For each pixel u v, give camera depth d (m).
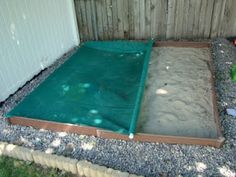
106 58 4.70
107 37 5.51
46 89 3.90
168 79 3.98
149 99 3.59
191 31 5.12
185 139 2.83
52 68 4.62
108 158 2.76
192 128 3.07
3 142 3.01
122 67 4.38
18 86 4.05
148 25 5.20
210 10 4.84
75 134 3.11
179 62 4.41
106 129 3.00
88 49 5.04
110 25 5.35
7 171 2.77
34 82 4.23
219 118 3.15
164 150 2.81
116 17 5.23
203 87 3.75
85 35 5.57
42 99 3.69
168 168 2.61
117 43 5.04
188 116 3.25
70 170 2.71
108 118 3.24
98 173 2.57
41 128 3.25
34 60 4.31
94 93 3.75
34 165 2.82
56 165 2.75
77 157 2.80
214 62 4.34
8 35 3.72
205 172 2.56
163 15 5.03
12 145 2.93
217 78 3.92
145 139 2.92
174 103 3.47
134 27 5.28
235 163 2.63
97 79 4.08
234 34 5.04
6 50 3.72
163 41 5.09
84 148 2.90
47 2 4.41
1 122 3.40
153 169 2.61
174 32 5.18
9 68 3.82
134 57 4.66
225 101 3.45
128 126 3.08
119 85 3.91
